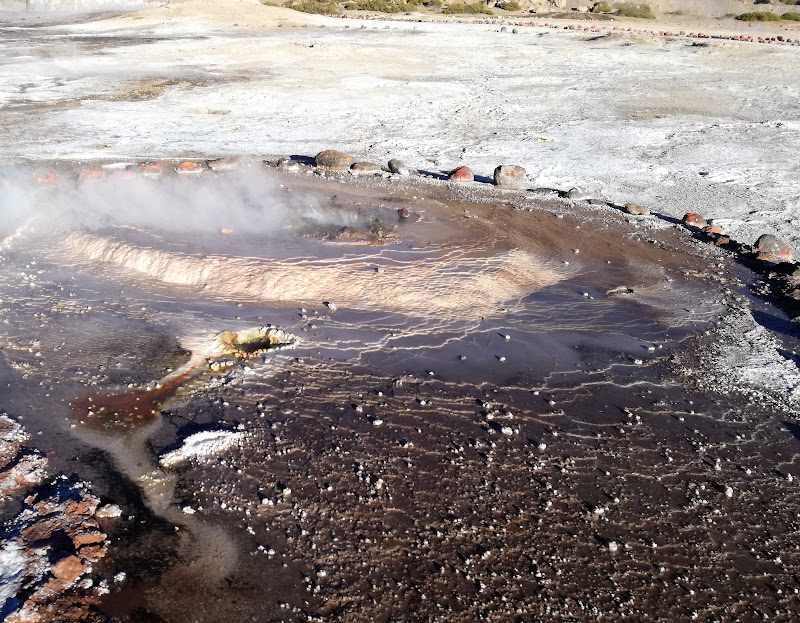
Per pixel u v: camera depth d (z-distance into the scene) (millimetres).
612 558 4562
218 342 6816
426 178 12852
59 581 4059
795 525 4984
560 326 7684
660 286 8875
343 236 9062
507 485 5152
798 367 7094
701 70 25844
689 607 4242
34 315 7125
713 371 6965
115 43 29328
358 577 4266
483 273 8562
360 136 16141
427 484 5094
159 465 5121
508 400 6238
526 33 35344
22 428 5438
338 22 38688
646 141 16344
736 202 12375
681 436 5914
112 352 6535
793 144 16156
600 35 34812
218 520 4648
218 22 36250
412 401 6098
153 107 18312
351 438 5535
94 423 5555
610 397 6418
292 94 20344
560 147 15695
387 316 7496
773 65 27000
